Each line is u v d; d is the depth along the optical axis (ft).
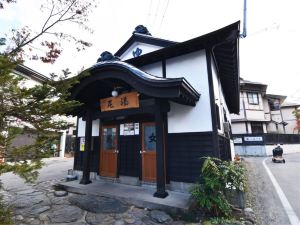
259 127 81.76
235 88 34.35
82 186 21.61
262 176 30.45
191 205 15.24
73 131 81.92
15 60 9.81
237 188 15.69
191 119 19.99
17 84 9.76
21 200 18.15
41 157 9.70
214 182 13.71
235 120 79.77
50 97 11.03
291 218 14.67
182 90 16.66
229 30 18.94
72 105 11.92
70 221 13.79
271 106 98.02
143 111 19.89
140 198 16.98
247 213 14.94
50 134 10.62
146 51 30.50
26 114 10.12
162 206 15.48
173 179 19.61
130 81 18.43
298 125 90.99
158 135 18.43
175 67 22.94
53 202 17.67
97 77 20.34
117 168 24.36
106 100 22.82
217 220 13.28
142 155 22.68
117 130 25.57
